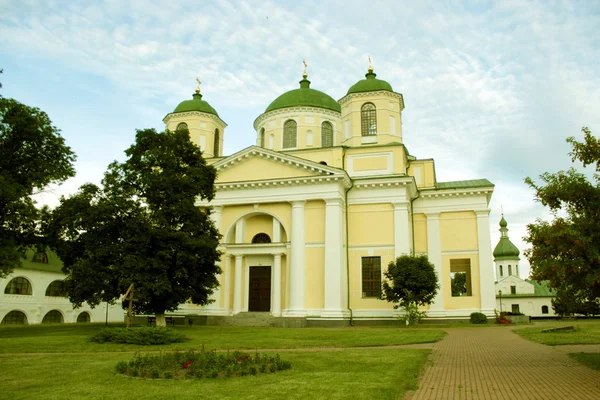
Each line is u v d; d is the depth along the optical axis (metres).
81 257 29.72
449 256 40.09
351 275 37.53
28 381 11.75
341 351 17.89
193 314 37.47
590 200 12.58
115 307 65.31
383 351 17.64
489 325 34.38
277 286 37.06
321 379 11.58
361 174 39.66
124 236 28.19
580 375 12.59
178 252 28.69
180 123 46.38
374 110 41.53
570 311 64.31
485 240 39.59
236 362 13.38
